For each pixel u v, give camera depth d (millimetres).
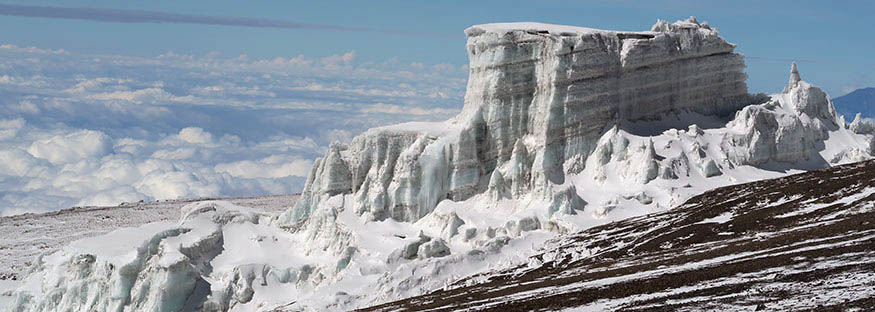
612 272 71562
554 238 95312
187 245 101938
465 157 108562
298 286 99438
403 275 88312
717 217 87375
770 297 51219
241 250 106500
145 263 98750
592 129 108375
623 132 108188
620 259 78875
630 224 92625
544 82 107625
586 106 107688
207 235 105562
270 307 94688
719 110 122375
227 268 100188
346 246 100750
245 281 97812
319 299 87000
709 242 78000
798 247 64500
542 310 60375
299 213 111250
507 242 94625
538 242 95000
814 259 57969
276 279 99812
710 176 105250
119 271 96000
